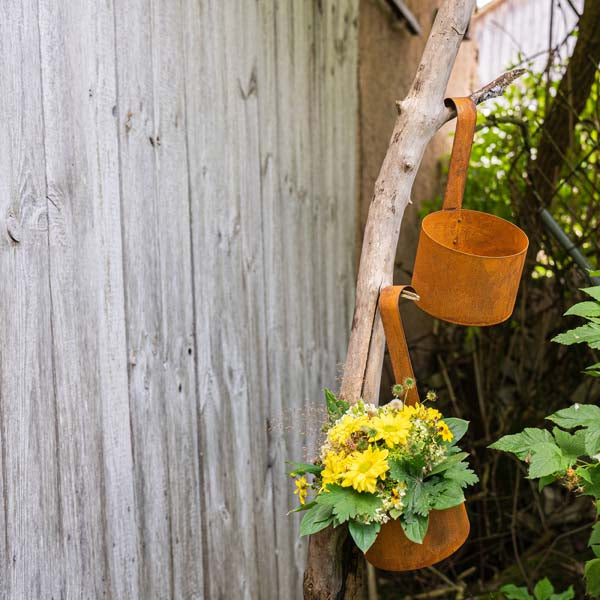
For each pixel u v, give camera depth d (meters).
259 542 2.05
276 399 2.13
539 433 1.56
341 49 2.55
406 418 1.30
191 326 1.71
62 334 1.31
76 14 1.33
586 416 1.45
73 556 1.34
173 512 1.65
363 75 2.96
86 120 1.36
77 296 1.34
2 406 1.18
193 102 1.69
